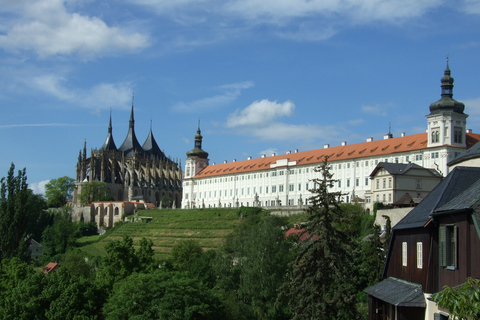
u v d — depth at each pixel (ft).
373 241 280.10
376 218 431.43
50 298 278.87
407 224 146.10
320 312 184.75
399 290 142.51
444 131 577.02
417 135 630.74
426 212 137.69
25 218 481.46
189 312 245.24
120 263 334.24
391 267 160.66
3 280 345.51
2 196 482.69
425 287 131.95
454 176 134.62
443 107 578.25
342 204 496.23
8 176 485.15
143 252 368.48
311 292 189.37
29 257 476.95
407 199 456.04
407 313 133.80
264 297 332.19
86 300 281.13
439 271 126.72
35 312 275.18
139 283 256.52
